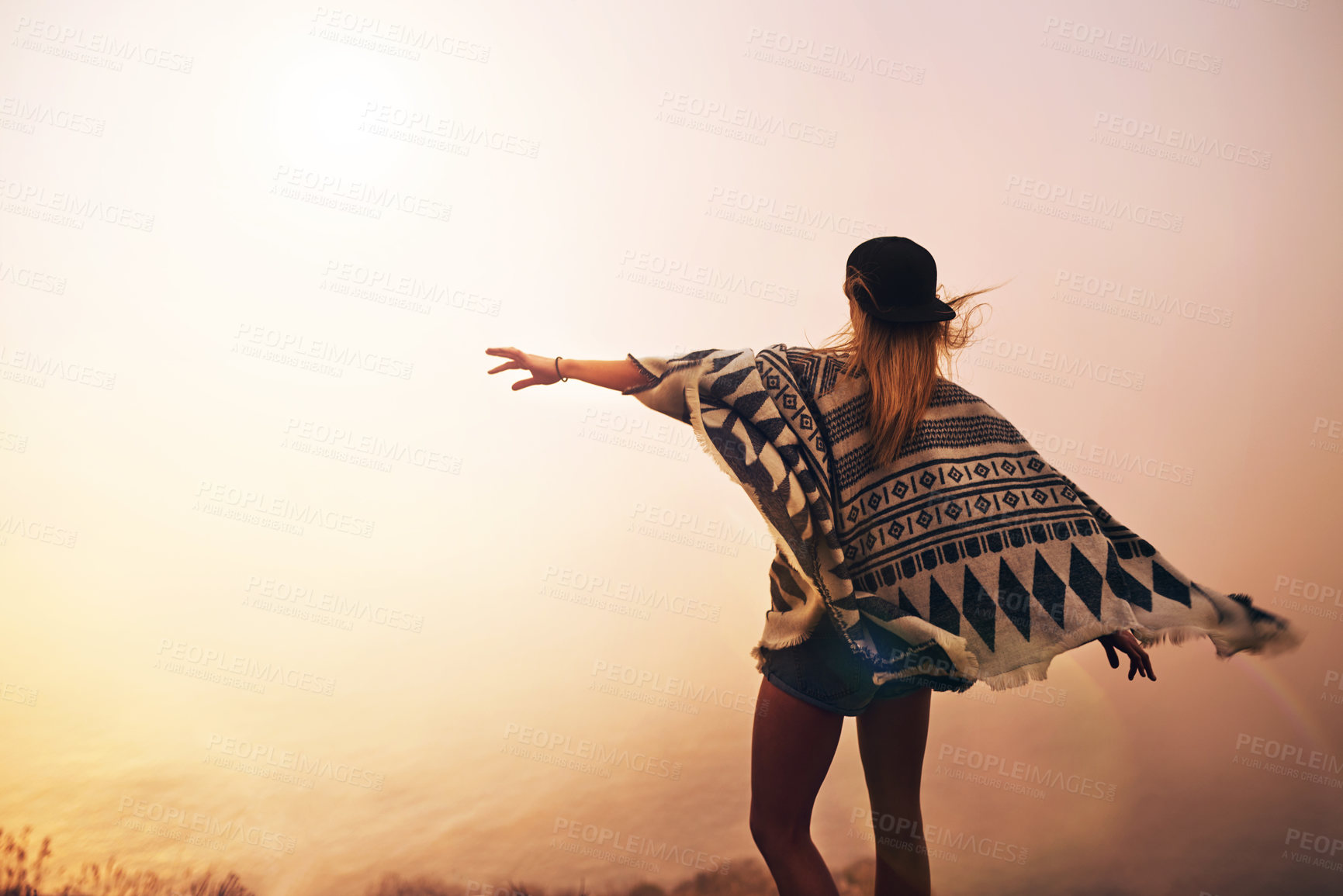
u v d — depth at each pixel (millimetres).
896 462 1524
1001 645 1493
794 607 1580
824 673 1552
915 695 1591
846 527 1543
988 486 1536
